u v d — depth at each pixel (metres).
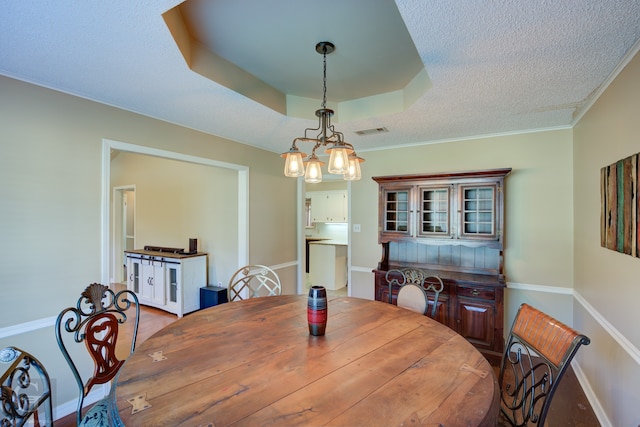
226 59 2.17
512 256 3.17
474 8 1.33
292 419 0.93
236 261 4.18
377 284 3.47
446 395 1.06
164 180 4.98
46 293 2.14
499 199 2.97
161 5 1.32
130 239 6.27
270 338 1.55
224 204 4.29
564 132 2.97
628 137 1.71
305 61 2.20
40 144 2.11
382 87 2.61
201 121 2.91
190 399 1.02
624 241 1.72
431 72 1.91
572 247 2.92
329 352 1.39
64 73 1.96
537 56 1.72
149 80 2.06
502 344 2.83
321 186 7.62
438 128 3.08
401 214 3.46
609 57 1.72
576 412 2.18
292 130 3.20
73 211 2.27
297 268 4.75
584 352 2.52
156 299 4.40
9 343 1.99
